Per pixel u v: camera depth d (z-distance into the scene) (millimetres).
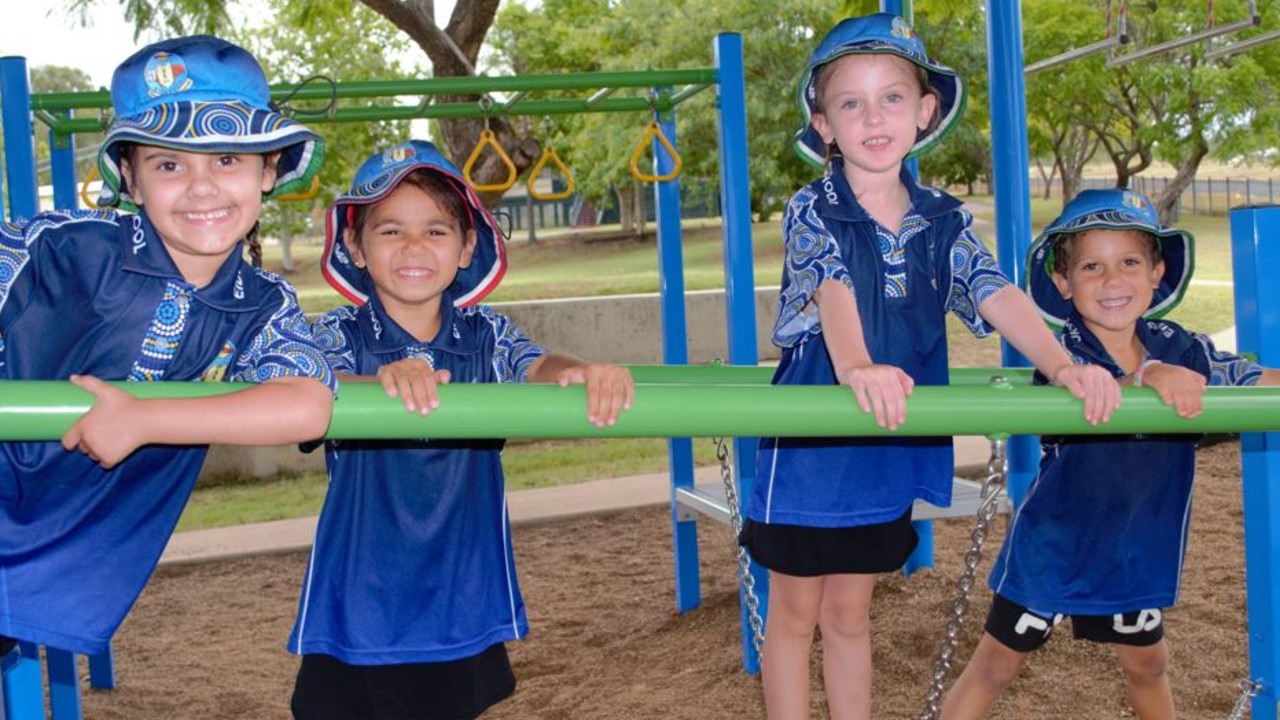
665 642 4371
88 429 1550
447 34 8500
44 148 18984
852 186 2463
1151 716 2918
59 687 3713
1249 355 2670
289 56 16781
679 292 4703
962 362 10969
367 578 2188
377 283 2289
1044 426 1901
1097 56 16516
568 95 12664
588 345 12141
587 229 42625
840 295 2275
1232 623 4020
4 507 1812
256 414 1594
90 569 1865
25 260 1812
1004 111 3930
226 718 3941
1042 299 2840
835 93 2412
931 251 2436
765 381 2781
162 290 1866
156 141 1771
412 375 1724
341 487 2209
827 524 2445
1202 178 39438
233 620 5023
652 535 5941
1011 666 2840
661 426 1762
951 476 2576
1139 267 2674
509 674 2338
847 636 2627
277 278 1991
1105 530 2713
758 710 3637
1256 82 15914
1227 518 5414
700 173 21516
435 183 2295
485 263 2422
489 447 2285
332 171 17953
